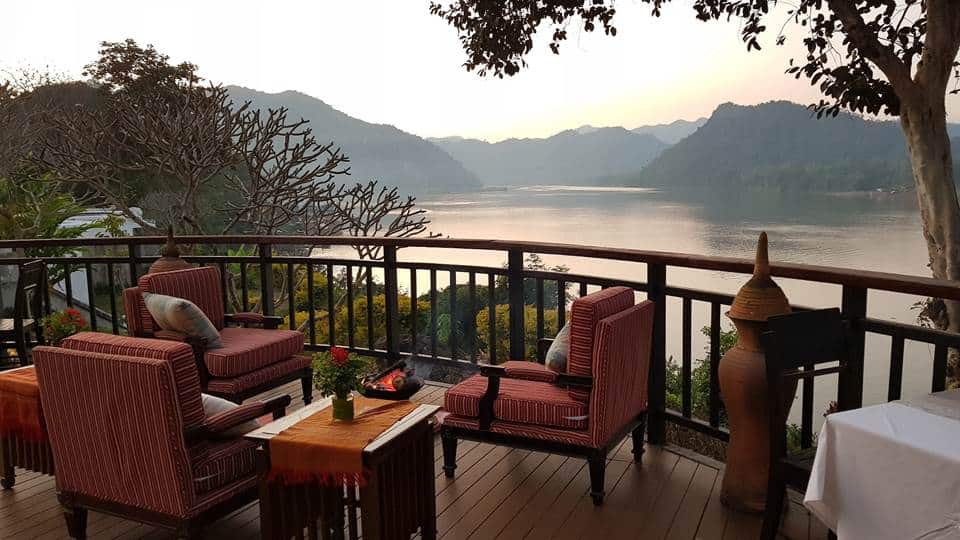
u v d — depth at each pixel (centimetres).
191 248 1061
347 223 1084
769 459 234
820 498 177
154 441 212
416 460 230
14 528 262
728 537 246
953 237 690
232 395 346
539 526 257
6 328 446
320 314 971
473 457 325
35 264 451
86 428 223
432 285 450
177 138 1009
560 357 291
